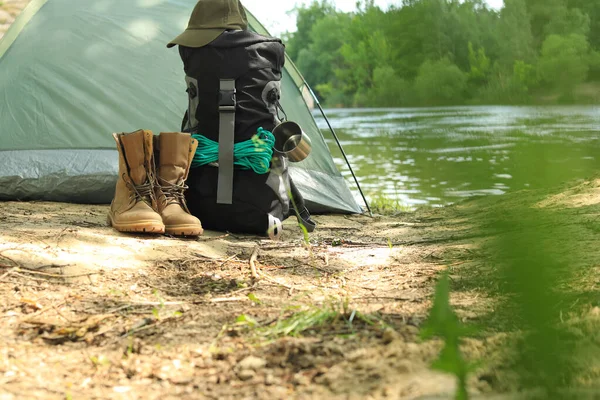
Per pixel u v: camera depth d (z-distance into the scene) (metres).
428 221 3.60
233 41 2.74
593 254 1.58
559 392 0.39
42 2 4.11
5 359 1.24
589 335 0.99
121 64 4.01
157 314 1.50
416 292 1.71
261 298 1.73
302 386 1.06
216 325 1.45
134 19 4.15
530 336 0.36
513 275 0.31
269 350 1.24
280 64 2.88
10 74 3.88
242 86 2.76
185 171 2.68
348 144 12.83
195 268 2.10
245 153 2.71
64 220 2.84
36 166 3.65
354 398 0.97
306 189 4.02
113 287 1.81
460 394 0.40
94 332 1.42
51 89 3.87
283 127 2.81
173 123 3.92
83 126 3.81
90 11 4.14
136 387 1.13
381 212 4.46
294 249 2.52
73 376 1.18
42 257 1.97
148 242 2.34
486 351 1.05
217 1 2.80
